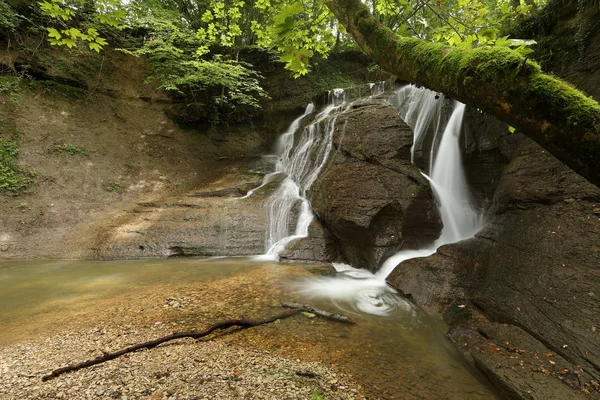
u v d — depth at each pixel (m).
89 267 8.50
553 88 1.51
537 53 7.75
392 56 2.28
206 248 10.10
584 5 6.97
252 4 17.06
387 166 9.18
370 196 8.72
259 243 10.45
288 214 10.72
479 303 5.37
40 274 7.80
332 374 3.86
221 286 6.89
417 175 8.87
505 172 7.58
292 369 3.86
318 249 9.39
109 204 12.12
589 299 4.17
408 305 6.28
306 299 6.34
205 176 15.49
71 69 14.12
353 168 9.61
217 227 10.53
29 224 10.16
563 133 1.47
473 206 9.34
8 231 9.73
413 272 6.95
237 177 14.84
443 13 3.12
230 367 3.77
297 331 4.96
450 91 1.95
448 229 9.50
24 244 9.60
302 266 8.76
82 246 9.82
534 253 5.41
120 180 13.24
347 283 7.48
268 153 17.89
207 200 12.16
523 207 6.60
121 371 3.55
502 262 5.81
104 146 13.79
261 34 7.09
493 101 1.71
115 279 7.40
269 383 3.50
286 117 18.75
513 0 6.10
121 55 16.09
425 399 3.52
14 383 3.31
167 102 16.77
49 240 9.94
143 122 15.71
